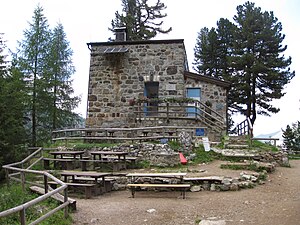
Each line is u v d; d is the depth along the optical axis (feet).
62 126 74.90
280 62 84.12
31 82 66.23
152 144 39.86
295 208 22.20
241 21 90.63
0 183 40.57
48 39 69.97
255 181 30.68
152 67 55.77
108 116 55.93
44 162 40.40
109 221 20.94
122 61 56.90
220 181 29.32
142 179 31.27
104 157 39.81
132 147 40.37
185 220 20.71
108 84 56.80
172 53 55.52
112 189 31.50
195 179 29.63
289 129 99.55
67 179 32.58
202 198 26.43
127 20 95.61
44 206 23.25
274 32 85.56
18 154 46.39
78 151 39.88
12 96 47.29
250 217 20.74
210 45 99.30
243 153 41.42
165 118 51.80
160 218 21.33
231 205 23.85
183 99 52.24
